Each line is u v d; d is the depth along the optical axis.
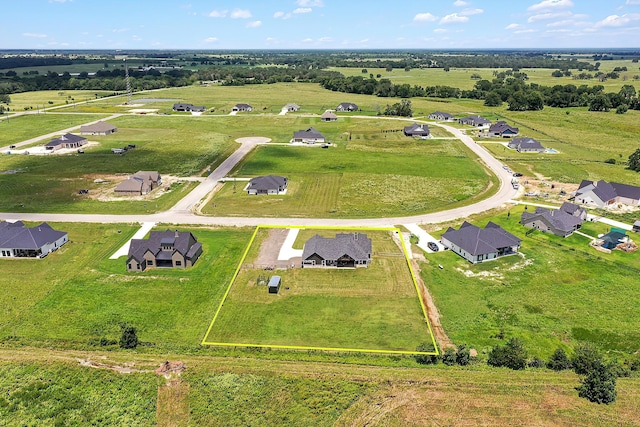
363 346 55.69
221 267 74.12
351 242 76.31
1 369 51.19
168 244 74.25
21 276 71.19
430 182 120.81
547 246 82.19
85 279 70.38
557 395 46.97
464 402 46.00
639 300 65.12
